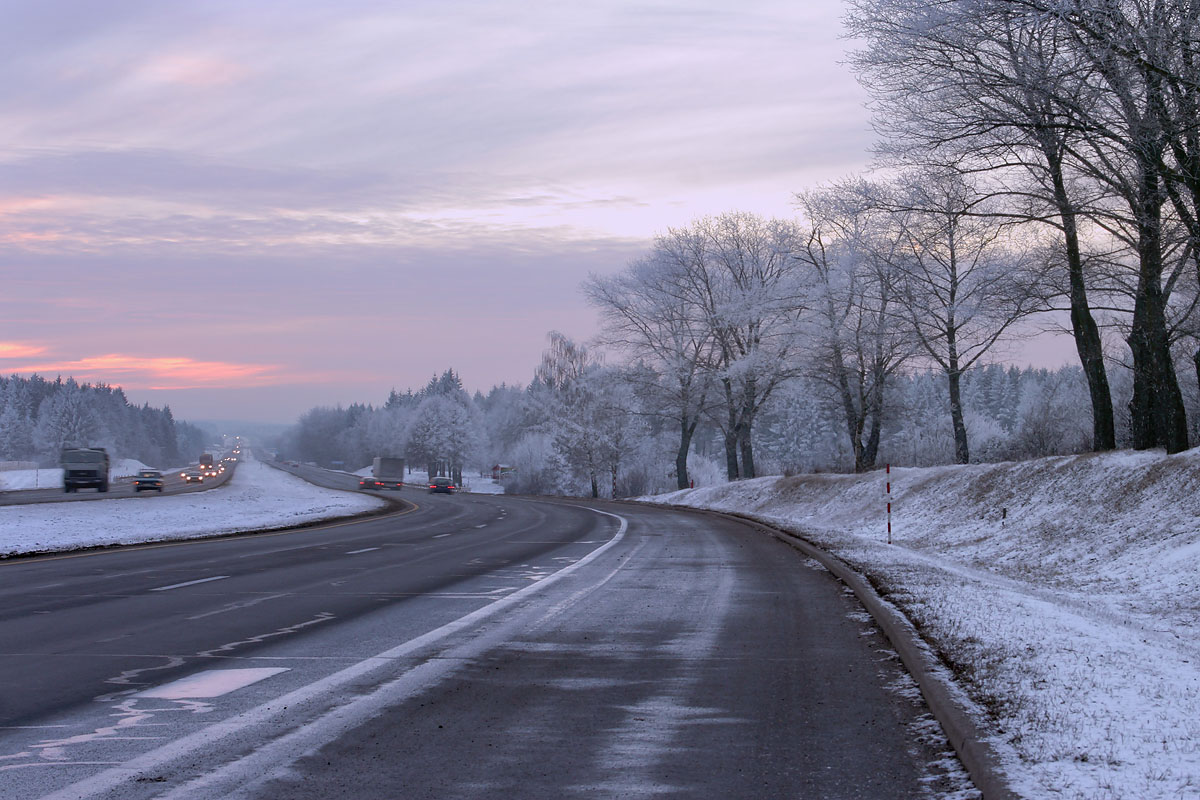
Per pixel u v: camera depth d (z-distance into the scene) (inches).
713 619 460.1
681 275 2203.5
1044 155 831.7
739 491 1936.5
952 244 1409.9
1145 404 927.0
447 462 6215.6
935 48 742.5
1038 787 188.4
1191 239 727.7
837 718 272.7
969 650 331.0
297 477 5418.3
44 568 716.7
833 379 1764.3
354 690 308.3
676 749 242.4
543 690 309.1
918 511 1152.2
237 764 228.1
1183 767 196.7
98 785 211.8
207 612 486.3
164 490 2800.2
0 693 303.4
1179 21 642.2
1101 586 604.4
